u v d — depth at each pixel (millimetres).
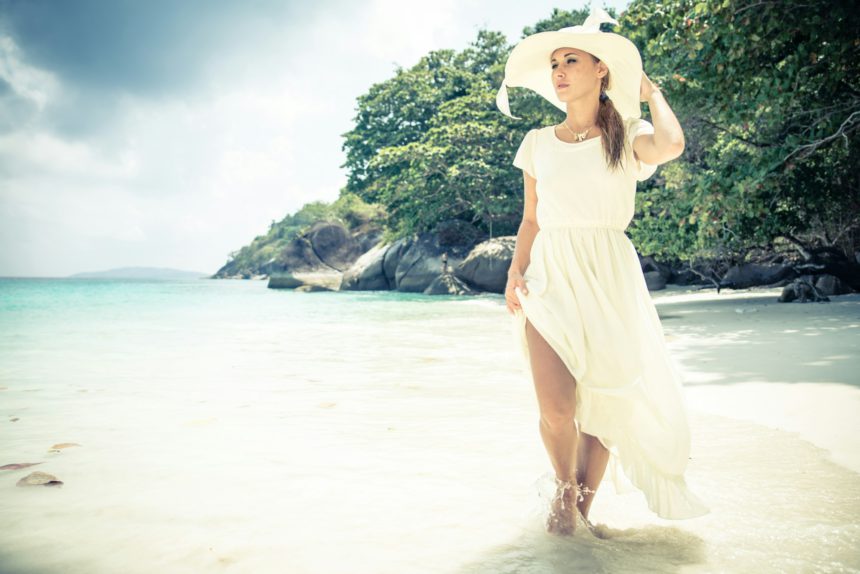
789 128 12984
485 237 38438
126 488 2688
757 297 16438
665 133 2299
